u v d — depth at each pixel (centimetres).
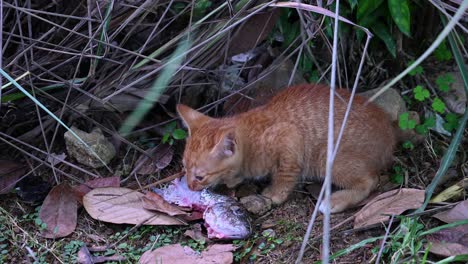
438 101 611
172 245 522
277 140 561
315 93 581
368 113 566
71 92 604
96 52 587
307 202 573
